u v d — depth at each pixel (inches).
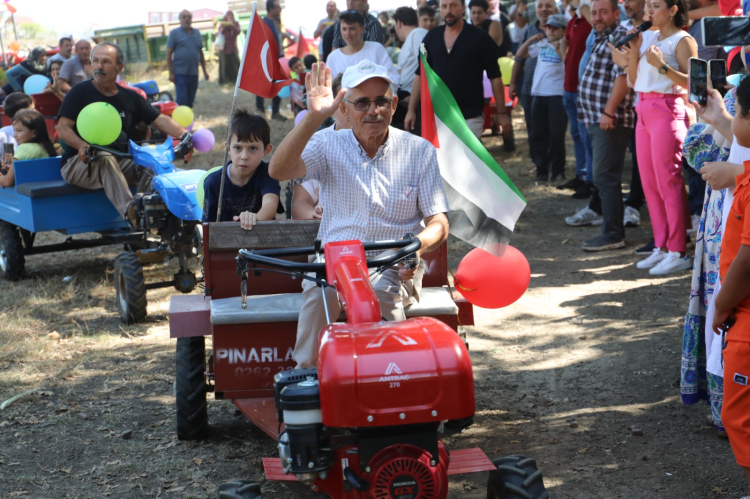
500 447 167.6
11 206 302.2
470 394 103.0
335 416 100.4
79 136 283.3
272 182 195.6
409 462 104.3
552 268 300.4
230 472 160.9
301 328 140.7
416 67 384.2
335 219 144.3
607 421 176.6
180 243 256.1
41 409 194.4
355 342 104.4
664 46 255.3
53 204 284.4
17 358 229.5
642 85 267.6
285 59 597.9
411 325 109.3
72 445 174.7
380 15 745.0
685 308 244.8
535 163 439.5
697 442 163.3
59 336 249.9
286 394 106.1
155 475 160.1
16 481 158.1
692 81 152.1
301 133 128.5
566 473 154.0
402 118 393.4
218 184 198.8
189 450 170.7
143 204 251.1
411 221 144.6
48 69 573.6
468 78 330.0
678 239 278.4
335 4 684.7
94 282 310.0
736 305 123.6
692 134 167.3
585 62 340.8
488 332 241.3
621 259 302.0
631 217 346.9
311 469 106.3
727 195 151.5
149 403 197.9
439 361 102.2
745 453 123.4
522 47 462.3
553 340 230.5
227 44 836.0
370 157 141.6
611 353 216.2
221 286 165.3
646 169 280.1
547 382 201.9
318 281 119.0
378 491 104.9
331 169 142.1
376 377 100.6
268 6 633.0
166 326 258.5
